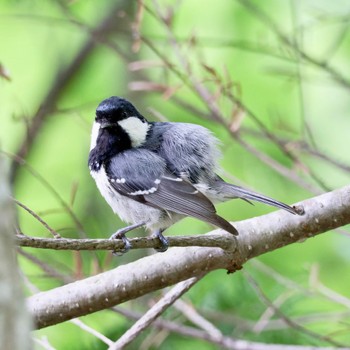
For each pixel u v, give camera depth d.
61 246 6.25
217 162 8.59
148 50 13.90
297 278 11.38
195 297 10.69
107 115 8.78
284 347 9.50
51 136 14.41
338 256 12.02
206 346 10.66
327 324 10.60
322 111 13.89
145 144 8.81
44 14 14.30
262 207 12.93
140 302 10.97
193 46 10.71
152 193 8.41
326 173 13.23
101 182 8.84
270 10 13.70
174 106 13.77
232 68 13.80
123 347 8.02
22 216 12.85
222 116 10.37
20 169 13.59
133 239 6.73
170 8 10.62
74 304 7.84
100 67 14.97
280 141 10.91
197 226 12.33
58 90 14.77
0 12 14.27
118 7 14.06
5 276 3.59
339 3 13.31
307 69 13.90
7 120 13.74
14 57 15.16
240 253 7.90
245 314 10.65
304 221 7.97
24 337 3.59
